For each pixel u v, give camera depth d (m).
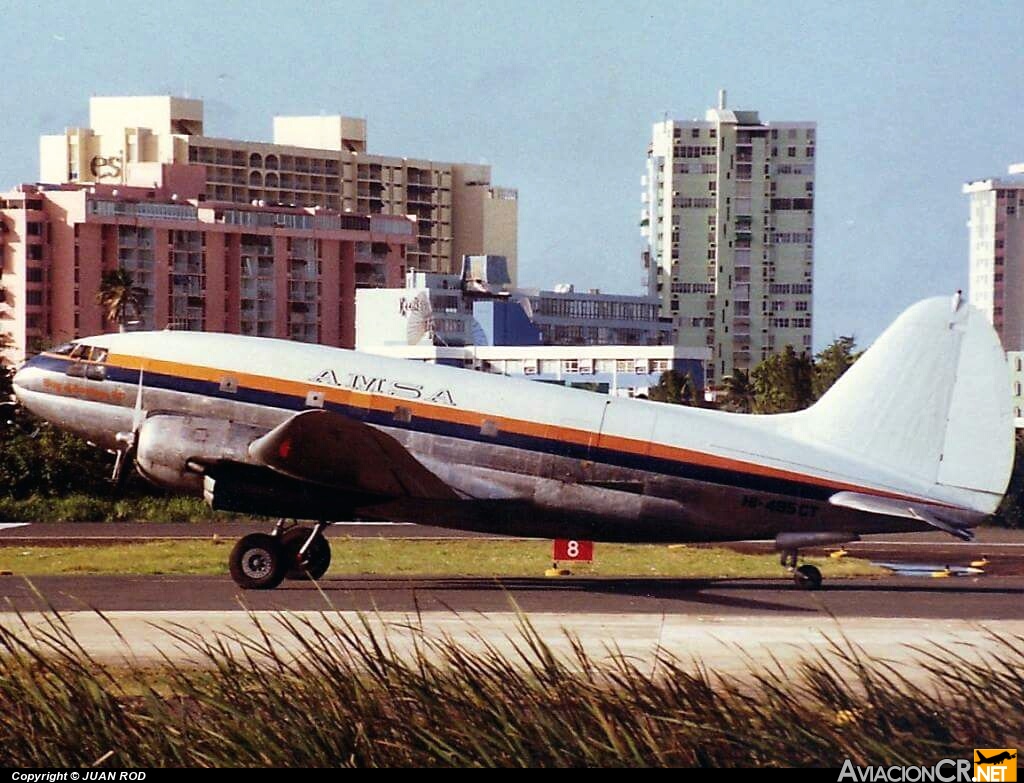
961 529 110.25
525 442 111.81
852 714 61.22
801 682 67.38
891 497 109.81
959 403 110.56
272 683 63.00
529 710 60.91
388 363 114.88
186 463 110.19
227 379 113.06
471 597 104.50
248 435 110.75
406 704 61.41
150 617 91.38
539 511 112.38
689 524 112.25
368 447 104.94
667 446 111.50
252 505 109.06
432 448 112.06
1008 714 61.19
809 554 145.00
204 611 94.44
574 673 66.56
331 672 63.00
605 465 111.62
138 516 182.50
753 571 129.62
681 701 61.38
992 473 109.88
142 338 116.94
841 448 111.69
